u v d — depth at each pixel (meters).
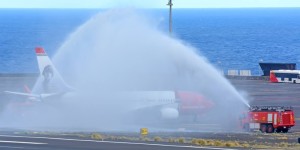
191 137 108.06
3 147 87.25
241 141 103.38
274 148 92.00
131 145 90.62
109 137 100.31
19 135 102.12
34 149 85.50
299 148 92.44
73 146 88.75
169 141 97.00
